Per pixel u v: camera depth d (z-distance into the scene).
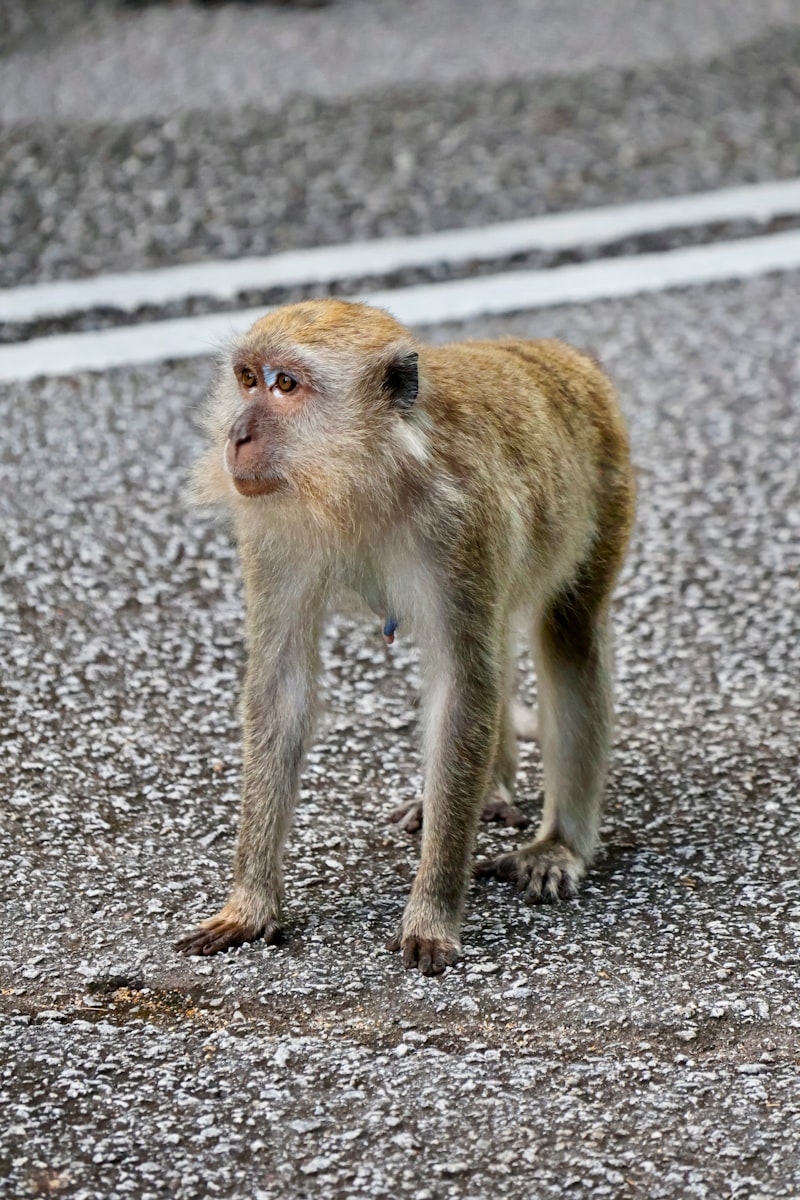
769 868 13.55
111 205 27.27
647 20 38.44
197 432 20.98
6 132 30.19
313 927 12.60
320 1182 9.89
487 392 12.84
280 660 12.69
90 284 24.59
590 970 12.07
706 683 16.61
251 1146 10.17
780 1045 11.25
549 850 13.57
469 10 39.78
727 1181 9.96
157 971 11.95
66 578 17.91
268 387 12.09
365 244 26.14
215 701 15.96
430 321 23.56
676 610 17.92
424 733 12.52
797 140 30.92
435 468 11.98
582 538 13.82
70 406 21.56
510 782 14.91
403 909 12.90
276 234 26.41
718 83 33.66
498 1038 11.26
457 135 30.67
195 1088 10.67
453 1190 9.85
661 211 27.72
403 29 37.91
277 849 12.59
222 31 37.50
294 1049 11.08
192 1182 9.86
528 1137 10.30
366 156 29.56
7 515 19.05
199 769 14.84
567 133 30.95
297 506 12.09
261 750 12.62
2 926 12.44
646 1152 10.20
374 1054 11.06
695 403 22.33
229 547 18.77
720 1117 10.52
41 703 15.70
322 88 33.16
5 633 16.78
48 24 37.78
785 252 26.48
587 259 26.02
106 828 13.88
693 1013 11.56
